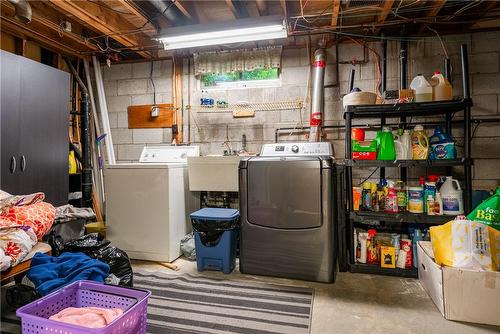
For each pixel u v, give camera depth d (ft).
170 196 8.54
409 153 7.41
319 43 9.70
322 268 7.09
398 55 9.33
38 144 8.41
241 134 10.67
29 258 5.43
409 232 7.98
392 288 6.73
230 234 7.70
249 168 7.60
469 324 5.27
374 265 7.58
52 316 3.89
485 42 8.81
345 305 6.00
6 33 9.38
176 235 8.84
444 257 5.78
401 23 8.79
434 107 6.99
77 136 11.40
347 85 9.77
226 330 5.19
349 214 7.62
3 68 7.48
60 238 7.45
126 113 11.68
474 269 5.37
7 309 4.97
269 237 7.45
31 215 6.03
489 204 6.11
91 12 8.26
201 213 8.15
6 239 5.12
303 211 7.20
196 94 11.03
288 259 7.34
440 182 7.54
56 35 9.98
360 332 5.08
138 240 8.70
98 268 5.16
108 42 10.80
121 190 8.82
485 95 8.80
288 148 8.92
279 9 8.82
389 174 9.48
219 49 10.61
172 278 7.40
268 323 5.39
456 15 8.45
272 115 10.40
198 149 10.61
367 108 7.32
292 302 6.15
